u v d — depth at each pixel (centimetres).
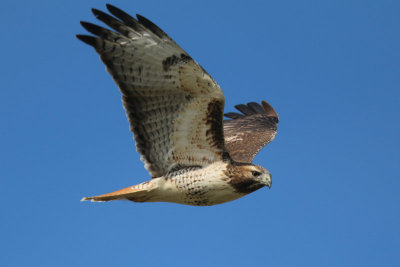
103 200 1281
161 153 1276
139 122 1222
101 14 1110
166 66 1162
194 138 1266
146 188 1284
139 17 1113
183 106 1220
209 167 1295
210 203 1335
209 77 1164
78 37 1114
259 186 1329
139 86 1184
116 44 1139
